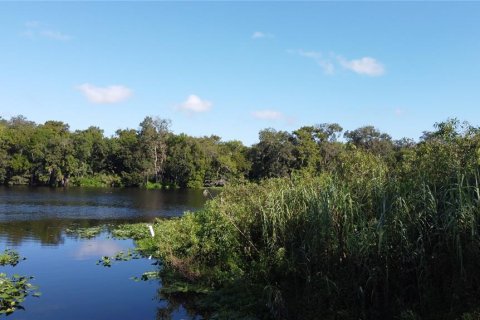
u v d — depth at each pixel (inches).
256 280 500.4
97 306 508.7
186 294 543.8
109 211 1649.9
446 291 346.9
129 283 604.1
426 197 367.2
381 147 2482.8
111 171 3607.3
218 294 503.8
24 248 856.9
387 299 381.1
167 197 2432.3
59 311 490.6
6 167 3189.0
